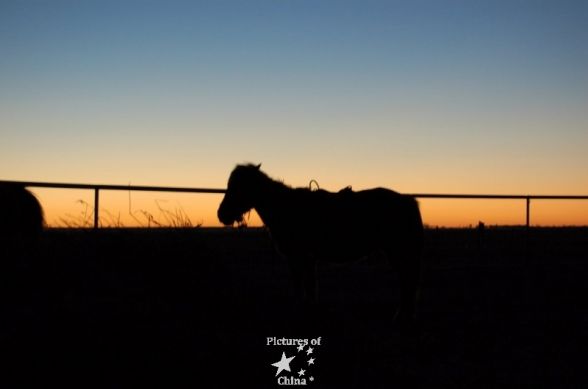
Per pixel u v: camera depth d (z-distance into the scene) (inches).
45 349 189.6
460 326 319.3
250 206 332.5
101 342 199.8
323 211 322.7
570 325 323.3
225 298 269.1
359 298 400.8
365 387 213.2
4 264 242.4
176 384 190.7
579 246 690.8
